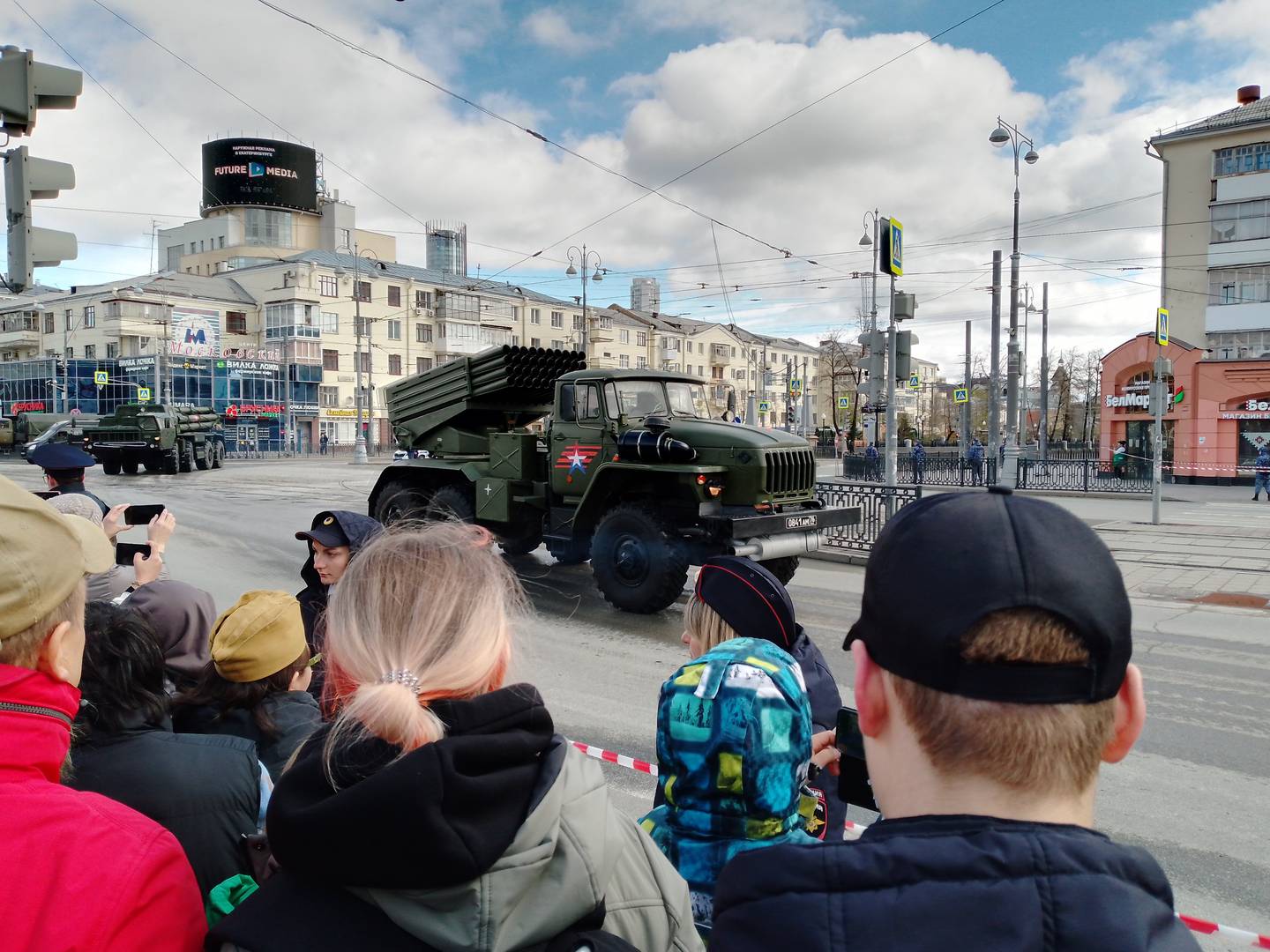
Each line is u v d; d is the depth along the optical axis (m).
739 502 8.26
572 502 9.44
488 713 1.11
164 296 58.38
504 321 71.06
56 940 1.03
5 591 1.12
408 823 0.96
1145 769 4.73
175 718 2.41
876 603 0.98
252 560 11.25
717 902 0.95
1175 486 29.38
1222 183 32.94
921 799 0.95
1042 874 0.82
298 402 59.06
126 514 4.13
